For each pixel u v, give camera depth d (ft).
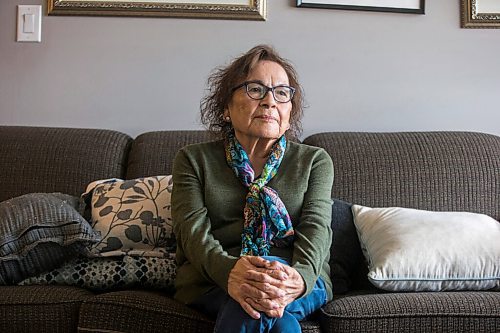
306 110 7.54
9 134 6.78
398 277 5.24
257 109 5.31
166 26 7.55
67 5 7.47
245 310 4.34
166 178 6.19
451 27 7.66
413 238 5.46
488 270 5.27
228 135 5.59
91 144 6.76
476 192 6.51
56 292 4.83
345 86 7.59
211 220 5.24
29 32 7.48
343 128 7.57
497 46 7.67
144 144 6.83
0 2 7.52
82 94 7.52
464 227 5.59
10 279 5.20
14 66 7.50
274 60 5.49
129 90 7.53
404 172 6.54
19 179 6.51
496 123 7.63
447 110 7.64
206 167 5.38
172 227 5.70
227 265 4.59
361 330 4.43
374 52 7.61
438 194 6.48
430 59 7.64
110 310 4.54
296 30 7.58
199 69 7.55
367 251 5.80
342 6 7.58
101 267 5.48
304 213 5.20
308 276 4.64
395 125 7.60
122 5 7.47
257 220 5.12
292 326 4.33
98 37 7.53
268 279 4.34
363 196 6.47
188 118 7.54
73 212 5.42
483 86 7.66
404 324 4.46
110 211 5.87
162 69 7.55
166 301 4.70
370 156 6.64
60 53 7.52
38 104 7.50
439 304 4.54
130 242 5.74
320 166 5.48
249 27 7.57
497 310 4.50
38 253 5.22
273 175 5.34
